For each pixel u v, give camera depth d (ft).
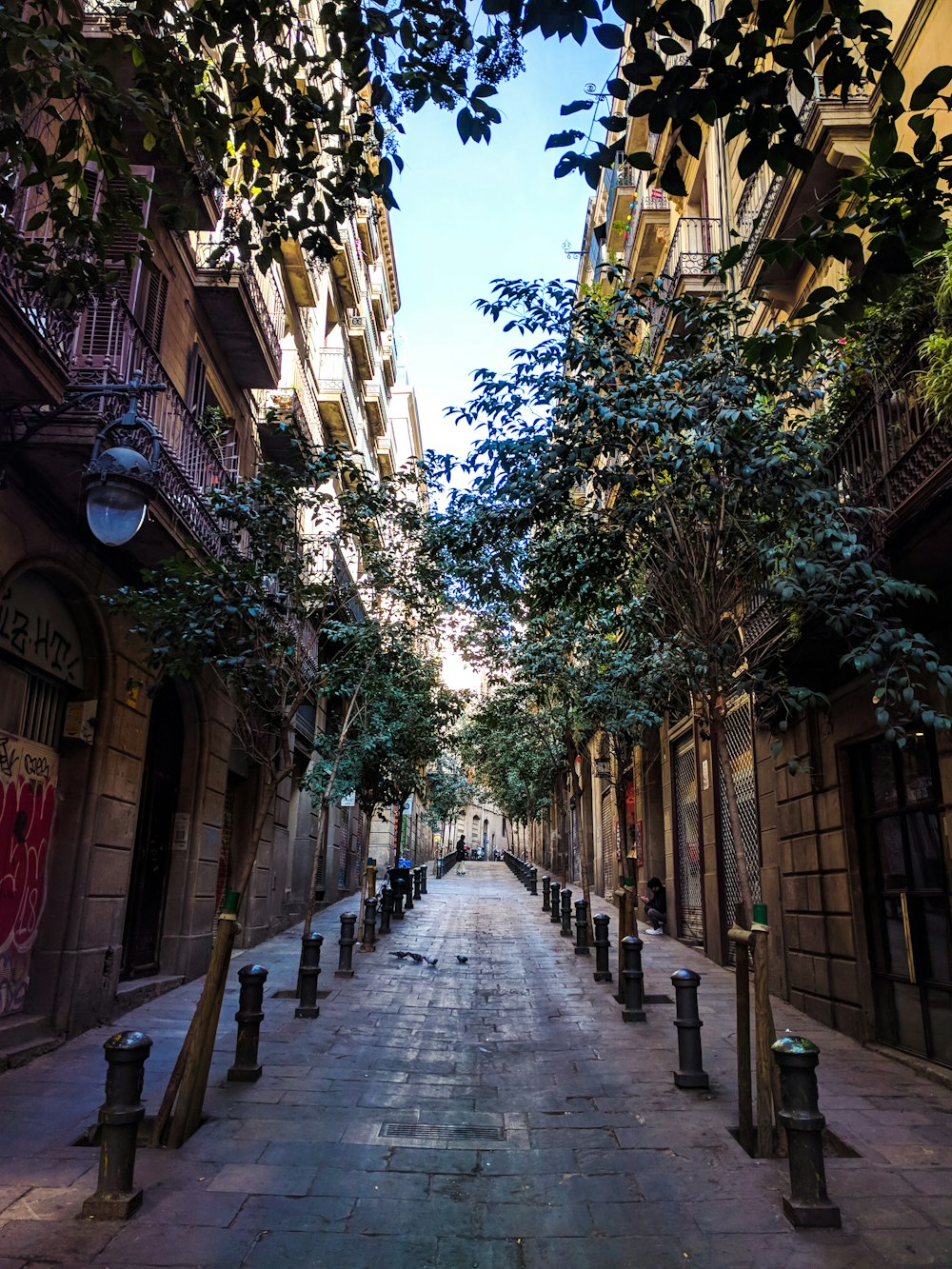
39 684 26.86
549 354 22.26
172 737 37.73
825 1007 30.07
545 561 23.77
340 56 14.76
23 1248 13.19
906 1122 19.56
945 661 23.09
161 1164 16.66
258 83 15.43
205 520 31.76
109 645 29.25
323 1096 21.29
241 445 45.21
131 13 14.69
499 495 22.74
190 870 37.47
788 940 33.76
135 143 27.91
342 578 35.96
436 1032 28.55
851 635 19.74
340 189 16.10
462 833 279.28
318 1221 14.48
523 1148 17.98
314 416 69.51
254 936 48.19
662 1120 19.72
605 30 11.33
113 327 25.93
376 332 107.24
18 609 25.17
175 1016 30.32
